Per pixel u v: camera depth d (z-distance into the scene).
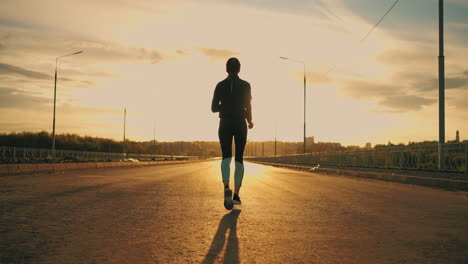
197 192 9.48
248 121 6.47
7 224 4.83
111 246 3.83
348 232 4.73
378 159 23.42
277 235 4.48
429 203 8.17
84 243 3.93
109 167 35.03
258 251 3.74
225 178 6.12
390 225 5.25
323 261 3.43
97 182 12.27
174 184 12.17
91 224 4.93
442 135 17.20
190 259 3.42
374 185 14.22
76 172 21.83
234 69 6.25
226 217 5.66
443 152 16.17
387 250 3.85
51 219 5.22
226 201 6.00
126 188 10.21
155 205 6.83
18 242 3.91
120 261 3.33
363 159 25.97
